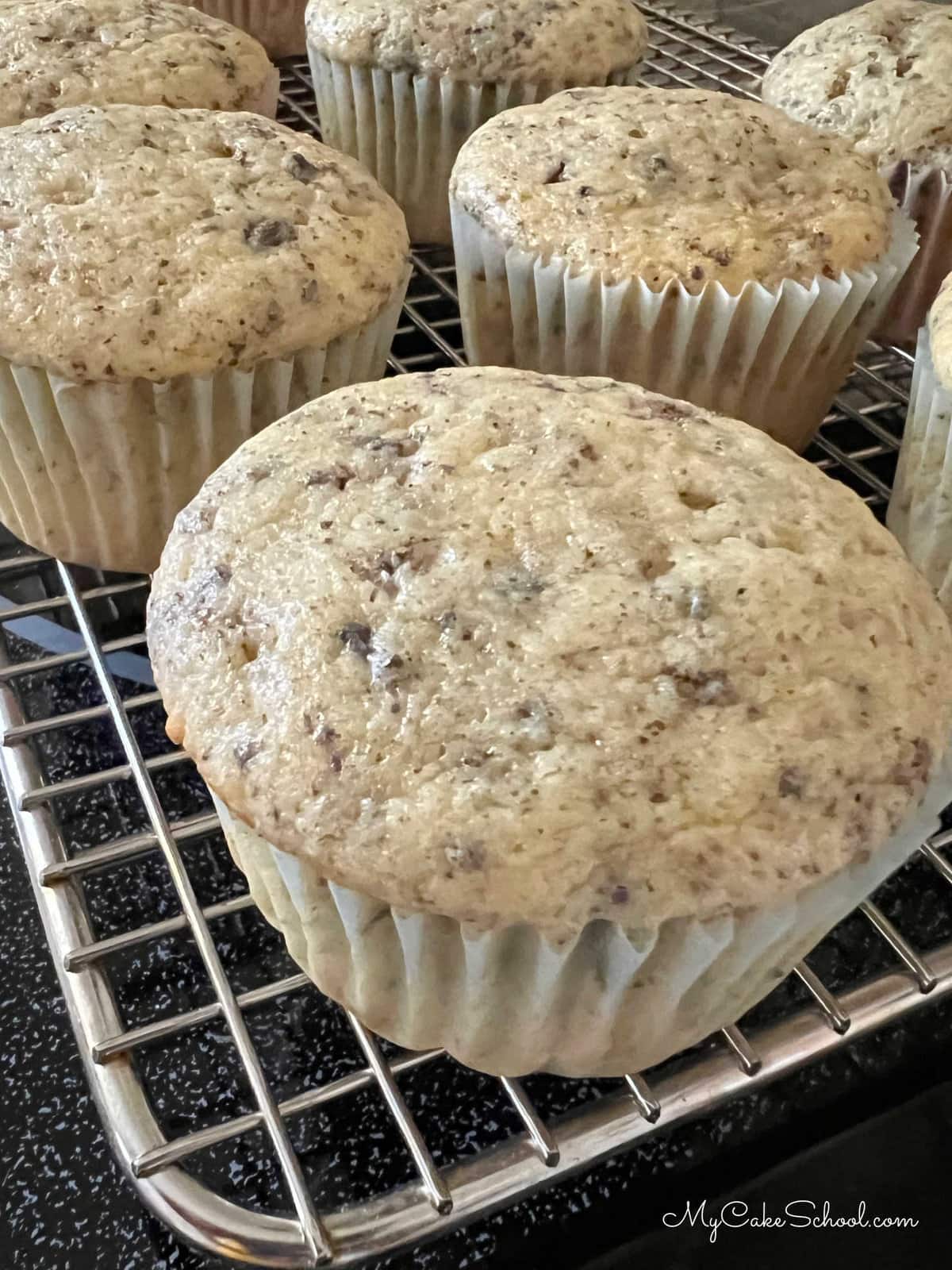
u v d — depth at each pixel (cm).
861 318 15
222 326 12
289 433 10
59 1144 10
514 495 9
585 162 15
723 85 22
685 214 14
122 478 13
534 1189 9
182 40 18
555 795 8
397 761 8
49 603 13
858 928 11
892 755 8
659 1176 10
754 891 8
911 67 18
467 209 15
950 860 12
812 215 14
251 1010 10
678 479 10
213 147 14
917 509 14
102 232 13
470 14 18
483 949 8
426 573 9
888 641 9
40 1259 9
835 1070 10
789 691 8
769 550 9
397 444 10
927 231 18
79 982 9
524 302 15
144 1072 10
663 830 8
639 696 8
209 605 9
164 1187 8
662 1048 9
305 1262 8
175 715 9
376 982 9
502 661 8
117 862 10
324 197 14
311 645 8
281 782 8
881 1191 10
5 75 17
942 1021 11
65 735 13
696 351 15
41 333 12
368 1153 10
